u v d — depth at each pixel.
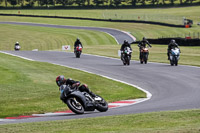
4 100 42.78
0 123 31.55
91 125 25.53
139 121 26.14
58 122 28.05
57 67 78.56
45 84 55.06
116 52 126.94
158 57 104.56
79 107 33.69
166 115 28.22
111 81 59.22
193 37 188.00
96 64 85.69
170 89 50.47
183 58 99.44
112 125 25.09
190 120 25.31
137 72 69.88
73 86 33.28
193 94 45.00
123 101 42.94
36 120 31.98
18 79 59.00
